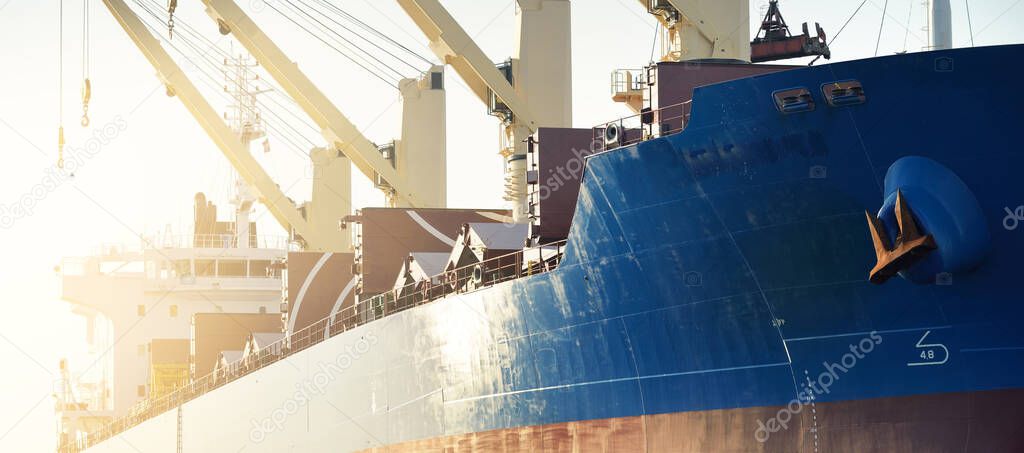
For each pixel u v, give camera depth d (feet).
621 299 65.10
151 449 152.46
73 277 178.81
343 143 130.93
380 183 133.49
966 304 54.54
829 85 55.77
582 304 67.62
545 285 70.08
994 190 54.24
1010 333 54.39
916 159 54.65
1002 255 54.29
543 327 70.85
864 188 55.83
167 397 156.46
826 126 56.13
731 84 58.44
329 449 101.65
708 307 60.95
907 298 55.21
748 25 94.58
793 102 56.34
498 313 74.59
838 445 57.36
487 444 76.64
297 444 108.68
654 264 62.80
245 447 121.19
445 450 81.35
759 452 59.82
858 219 55.93
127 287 179.63
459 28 112.57
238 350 151.12
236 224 182.39
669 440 63.41
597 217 65.62
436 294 88.53
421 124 132.26
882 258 53.72
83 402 193.77
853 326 56.75
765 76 57.41
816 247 57.06
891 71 54.90
